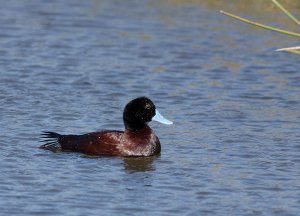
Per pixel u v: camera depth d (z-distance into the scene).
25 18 27.23
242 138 15.97
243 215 12.19
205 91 19.75
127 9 28.22
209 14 27.17
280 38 24.73
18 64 21.89
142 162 14.56
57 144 15.19
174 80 20.73
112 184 13.41
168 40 24.55
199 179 13.68
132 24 26.41
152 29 25.81
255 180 13.62
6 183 13.28
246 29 25.59
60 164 14.32
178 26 26.02
